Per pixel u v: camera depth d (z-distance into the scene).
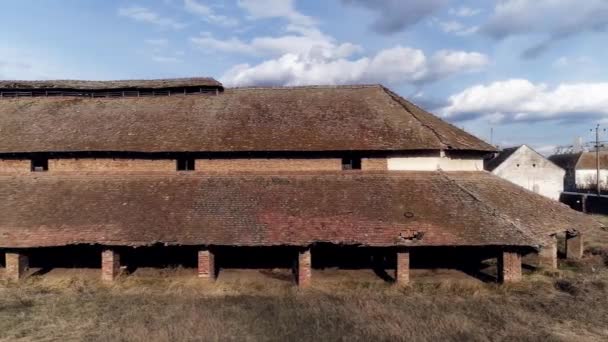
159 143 22.08
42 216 19.47
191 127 23.16
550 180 58.12
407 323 14.08
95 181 21.53
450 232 18.05
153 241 17.86
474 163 23.30
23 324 14.55
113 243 18.03
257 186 20.84
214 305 16.17
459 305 16.05
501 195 21.16
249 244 17.66
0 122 24.25
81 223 18.98
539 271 20.22
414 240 17.75
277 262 21.84
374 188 20.58
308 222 18.61
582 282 18.38
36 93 27.05
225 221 18.77
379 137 22.02
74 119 24.28
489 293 17.56
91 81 27.58
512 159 57.84
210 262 18.55
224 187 20.84
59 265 21.19
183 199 20.16
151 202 20.05
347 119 23.44
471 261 22.28
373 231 18.16
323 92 26.28
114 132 23.00
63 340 13.36
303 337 13.27
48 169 22.31
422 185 20.78
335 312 15.29
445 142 21.81
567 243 23.23
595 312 15.34
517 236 17.77
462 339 13.07
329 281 18.89
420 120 23.48
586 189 59.75
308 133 22.38
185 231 18.30
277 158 21.81
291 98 25.69
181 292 17.69
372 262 21.88
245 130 22.75
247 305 16.19
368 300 16.48
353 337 13.20
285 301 16.56
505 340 13.02
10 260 18.78
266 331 13.71
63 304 16.36
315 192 20.39
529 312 15.36
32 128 23.59
